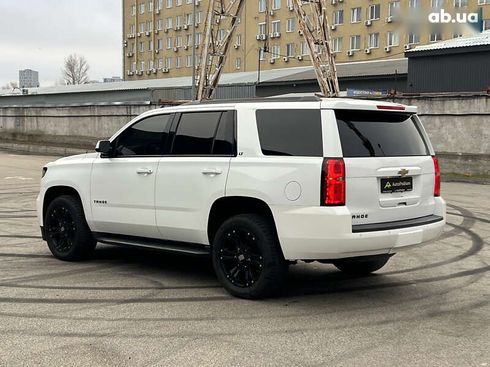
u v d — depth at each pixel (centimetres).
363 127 557
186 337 466
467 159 2198
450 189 1830
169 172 622
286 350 441
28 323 495
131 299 570
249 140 572
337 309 548
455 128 2270
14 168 2355
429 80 2983
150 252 798
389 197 557
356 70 4269
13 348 439
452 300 583
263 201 550
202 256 623
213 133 604
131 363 413
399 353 438
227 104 606
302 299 580
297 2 3034
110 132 3638
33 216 1105
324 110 538
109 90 4959
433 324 507
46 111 4031
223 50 3231
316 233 520
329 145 526
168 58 8669
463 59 2859
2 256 758
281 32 7031
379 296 596
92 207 698
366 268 673
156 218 634
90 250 731
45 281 634
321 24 3000
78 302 557
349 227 516
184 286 622
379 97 2431
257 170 556
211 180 586
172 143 635
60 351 434
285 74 4778
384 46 6125
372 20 6219
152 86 4869
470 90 2841
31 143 4006
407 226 559
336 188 516
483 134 2211
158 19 8788
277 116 564
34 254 772
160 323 500
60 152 3656
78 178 713
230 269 584
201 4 8000
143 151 660
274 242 554
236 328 489
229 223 577
